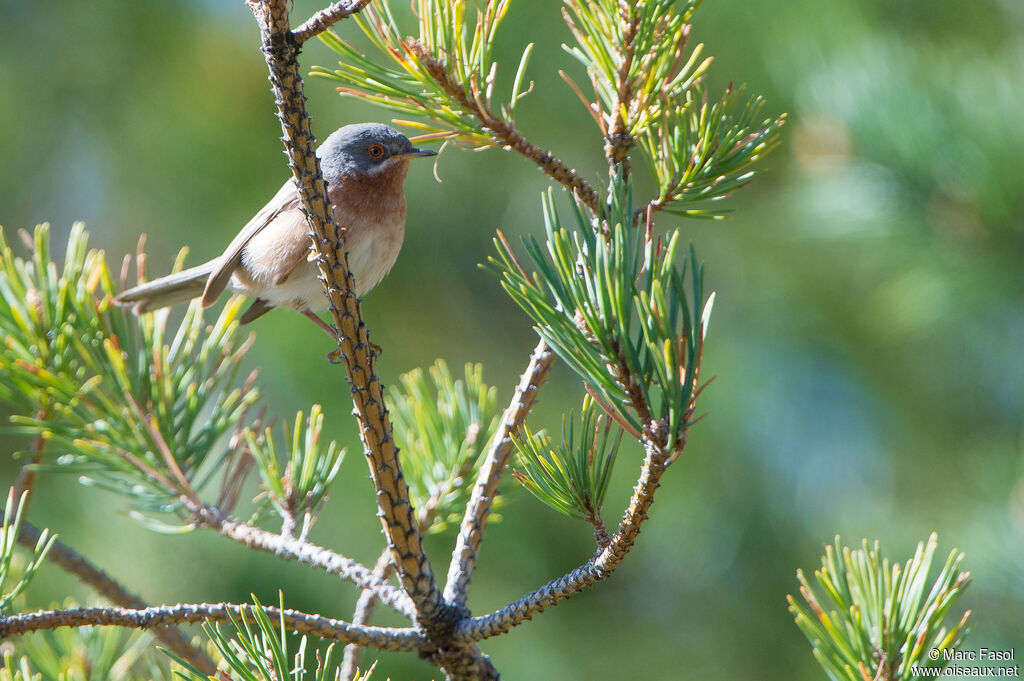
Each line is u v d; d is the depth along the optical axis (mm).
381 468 4629
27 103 15547
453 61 5281
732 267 12789
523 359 12500
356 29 11070
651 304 3938
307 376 11266
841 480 12438
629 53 5137
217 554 11477
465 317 12664
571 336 4066
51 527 11719
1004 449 10766
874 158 9023
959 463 11812
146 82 13453
